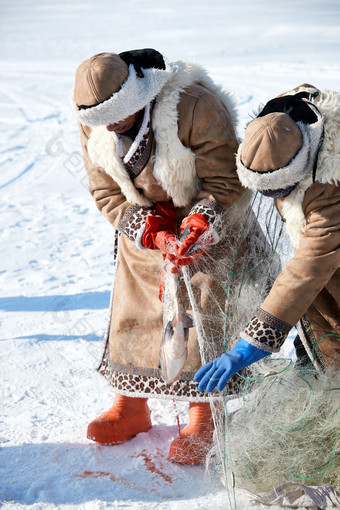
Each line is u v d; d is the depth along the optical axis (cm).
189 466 240
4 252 552
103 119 214
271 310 201
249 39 1859
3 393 306
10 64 1791
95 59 214
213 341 243
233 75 1279
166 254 227
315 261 196
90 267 505
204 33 2092
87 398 299
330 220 196
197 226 224
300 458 220
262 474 223
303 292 198
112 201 253
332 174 194
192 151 231
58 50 2019
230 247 243
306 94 210
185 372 243
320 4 2681
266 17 2398
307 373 236
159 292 240
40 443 260
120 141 233
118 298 260
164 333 229
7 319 409
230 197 233
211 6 3020
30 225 627
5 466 243
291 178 194
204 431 247
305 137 194
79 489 226
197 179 238
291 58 1430
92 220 636
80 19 2972
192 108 226
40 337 376
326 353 228
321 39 1745
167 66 225
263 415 229
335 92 209
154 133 228
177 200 238
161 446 255
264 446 226
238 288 244
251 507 210
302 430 223
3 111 1187
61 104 1223
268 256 253
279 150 190
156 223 236
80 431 269
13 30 2706
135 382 254
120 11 3219
